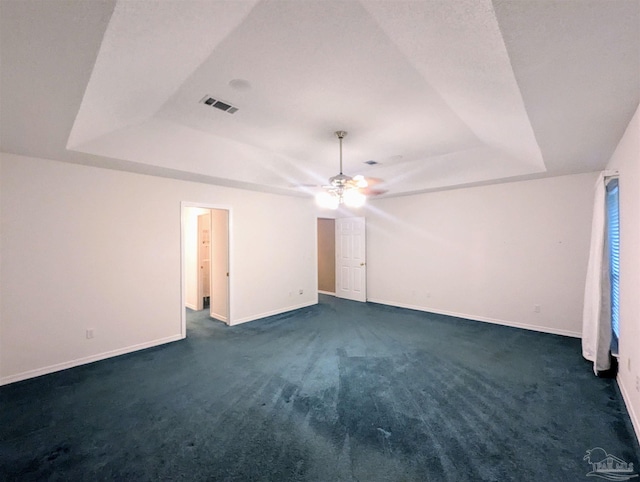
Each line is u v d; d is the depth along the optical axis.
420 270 5.71
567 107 1.98
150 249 3.96
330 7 1.47
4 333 2.95
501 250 4.76
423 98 2.51
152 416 2.36
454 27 1.39
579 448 1.98
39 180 3.15
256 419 2.32
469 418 2.31
